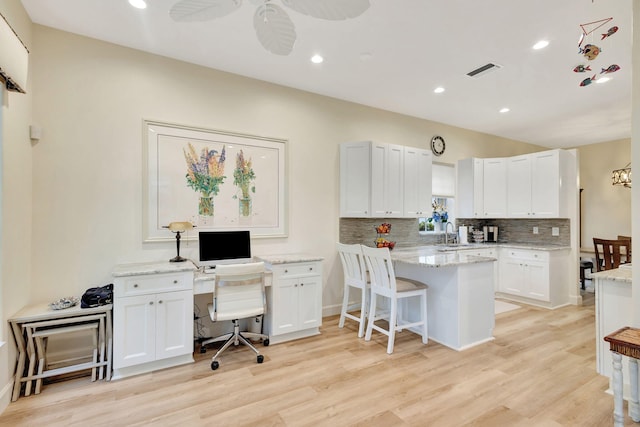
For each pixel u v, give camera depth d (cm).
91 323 255
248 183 360
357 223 444
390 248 432
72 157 277
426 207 463
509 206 523
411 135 496
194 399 225
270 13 176
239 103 357
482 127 554
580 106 448
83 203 281
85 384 245
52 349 269
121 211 296
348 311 429
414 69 341
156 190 311
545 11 243
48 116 269
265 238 371
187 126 325
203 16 184
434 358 290
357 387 241
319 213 411
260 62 329
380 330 319
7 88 217
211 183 338
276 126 380
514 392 234
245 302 287
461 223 566
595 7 237
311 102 406
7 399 215
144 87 308
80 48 281
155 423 200
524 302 482
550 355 296
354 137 441
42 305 255
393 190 430
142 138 305
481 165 547
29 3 239
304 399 226
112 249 292
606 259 443
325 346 317
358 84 381
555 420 202
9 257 224
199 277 287
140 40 289
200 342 326
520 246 484
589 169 659
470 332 319
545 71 344
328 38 282
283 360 286
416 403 221
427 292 344
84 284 281
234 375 259
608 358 242
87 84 284
